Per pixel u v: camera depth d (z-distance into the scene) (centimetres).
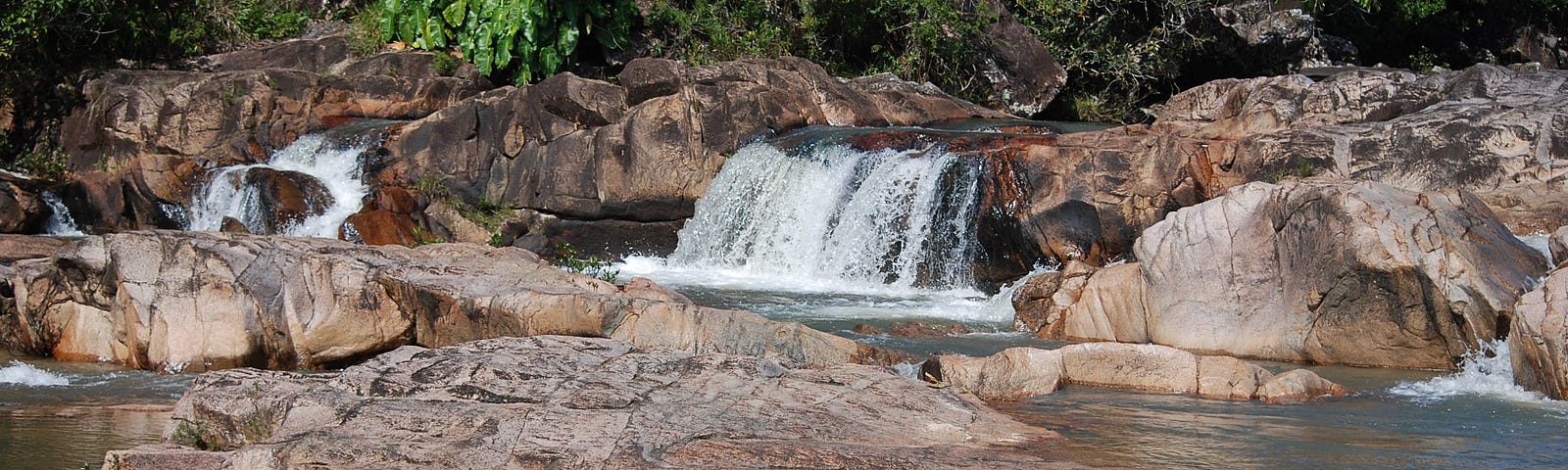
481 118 2203
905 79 2797
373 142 2252
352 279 1202
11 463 817
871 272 1856
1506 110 1683
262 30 2894
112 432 909
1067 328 1380
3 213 2111
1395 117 1881
